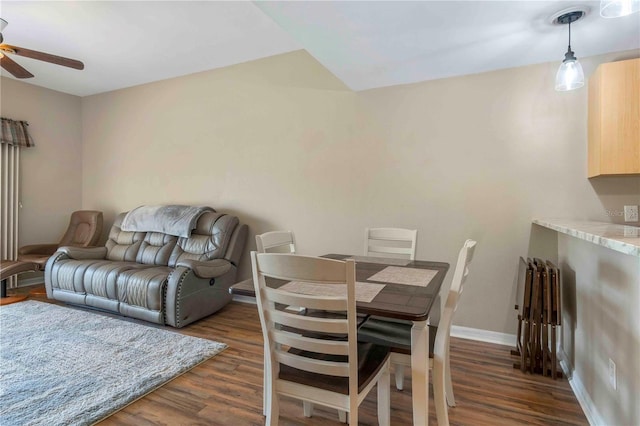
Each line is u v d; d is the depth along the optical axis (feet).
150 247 12.62
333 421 5.80
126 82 14.80
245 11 9.31
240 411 5.99
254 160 12.52
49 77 14.23
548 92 8.55
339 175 11.04
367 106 10.61
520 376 7.25
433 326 6.31
